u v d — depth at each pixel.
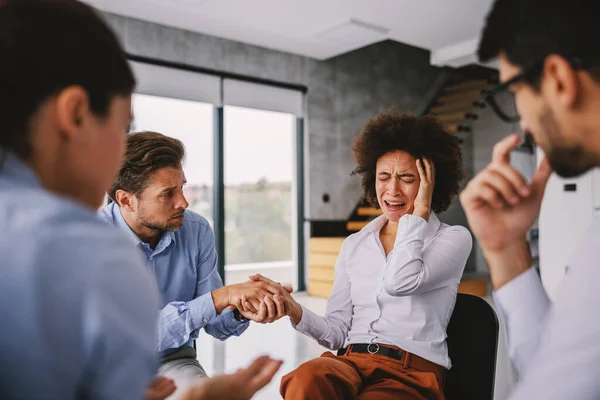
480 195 0.86
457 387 1.61
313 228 7.73
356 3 5.48
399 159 1.80
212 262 1.91
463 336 1.62
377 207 2.00
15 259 0.51
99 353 0.51
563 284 0.65
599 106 0.62
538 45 0.64
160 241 1.78
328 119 7.96
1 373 0.50
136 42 5.96
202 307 1.64
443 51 7.23
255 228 7.34
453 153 1.83
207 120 6.74
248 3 5.45
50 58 0.56
